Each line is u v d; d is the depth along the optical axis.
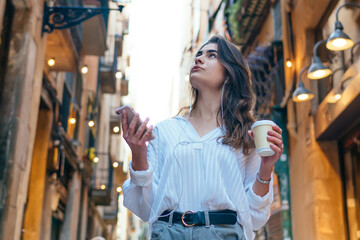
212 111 1.88
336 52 6.85
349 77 5.95
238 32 12.06
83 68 11.20
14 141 5.87
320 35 7.65
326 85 7.29
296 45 8.40
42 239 10.46
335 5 6.97
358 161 6.61
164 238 1.62
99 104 20.17
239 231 1.63
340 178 7.20
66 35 9.41
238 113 1.82
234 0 12.34
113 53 19.58
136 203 1.78
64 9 7.40
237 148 1.74
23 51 6.31
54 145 10.86
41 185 10.16
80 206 16.06
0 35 6.01
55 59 10.44
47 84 10.02
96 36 13.14
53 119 10.80
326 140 7.34
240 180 1.68
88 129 16.69
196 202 1.65
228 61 1.94
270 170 1.67
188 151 1.71
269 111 9.89
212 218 1.61
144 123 1.63
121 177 28.70
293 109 8.45
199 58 1.94
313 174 7.26
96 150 19.88
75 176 14.10
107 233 27.75
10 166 5.75
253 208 1.72
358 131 6.52
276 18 9.98
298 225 8.14
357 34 6.08
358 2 6.04
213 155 1.70
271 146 1.60
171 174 1.69
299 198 8.06
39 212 10.01
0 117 5.97
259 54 9.72
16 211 5.86
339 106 6.29
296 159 8.33
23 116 6.12
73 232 13.87
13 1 6.32
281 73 9.53
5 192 5.63
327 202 7.11
